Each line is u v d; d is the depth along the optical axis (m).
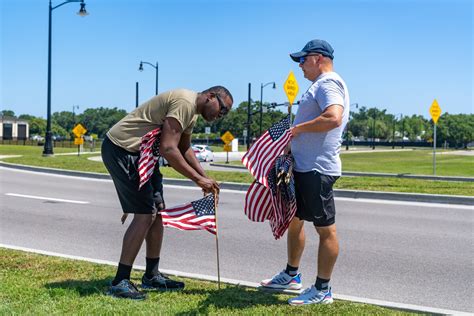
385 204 10.96
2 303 3.85
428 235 7.75
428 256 6.45
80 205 10.68
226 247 6.86
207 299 4.16
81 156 37.19
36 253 5.76
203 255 6.41
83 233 7.79
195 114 4.26
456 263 6.11
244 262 6.08
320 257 4.20
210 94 4.23
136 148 4.18
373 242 7.25
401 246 7.00
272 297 4.30
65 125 193.38
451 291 5.02
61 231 7.93
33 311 3.68
